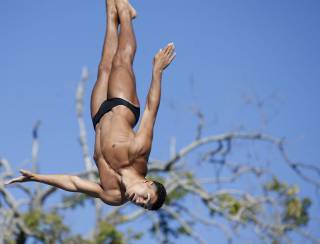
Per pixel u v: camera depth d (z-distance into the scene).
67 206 29.14
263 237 27.98
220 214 29.47
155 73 13.48
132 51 14.10
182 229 29.94
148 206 13.39
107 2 14.62
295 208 28.06
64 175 14.00
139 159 13.34
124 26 14.28
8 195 28.14
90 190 13.80
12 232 26.34
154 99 13.42
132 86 13.84
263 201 28.84
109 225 27.08
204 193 29.86
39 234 25.86
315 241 27.81
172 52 13.55
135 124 13.80
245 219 28.66
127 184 13.31
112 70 13.96
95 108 13.98
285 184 28.92
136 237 27.62
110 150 13.45
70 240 25.95
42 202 29.08
